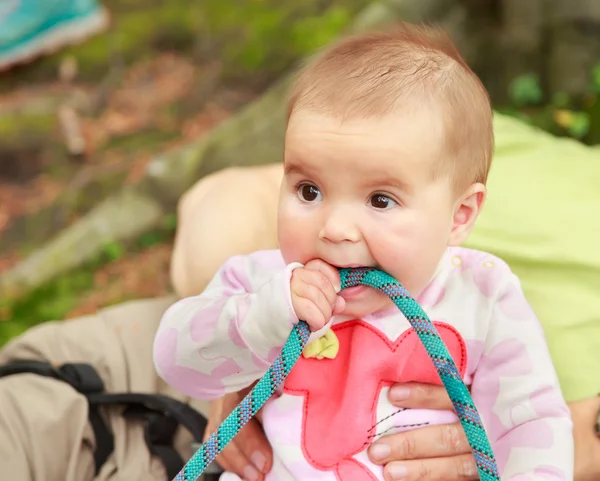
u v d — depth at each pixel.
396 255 1.39
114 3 6.46
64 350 2.19
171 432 1.96
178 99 5.71
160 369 1.59
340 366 1.58
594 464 1.83
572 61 4.88
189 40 6.09
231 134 4.75
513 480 1.48
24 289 4.36
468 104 1.49
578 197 2.18
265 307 1.40
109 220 4.63
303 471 1.54
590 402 1.89
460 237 1.56
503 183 2.22
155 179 4.74
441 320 1.59
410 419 1.58
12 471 1.81
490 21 5.19
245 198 2.32
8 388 1.98
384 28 1.79
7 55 5.95
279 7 5.97
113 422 2.00
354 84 1.41
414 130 1.38
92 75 5.99
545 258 2.06
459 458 1.59
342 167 1.36
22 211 5.03
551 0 4.91
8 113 5.67
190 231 2.32
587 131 4.40
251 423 1.70
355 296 1.47
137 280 4.41
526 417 1.53
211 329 1.49
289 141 1.42
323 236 1.38
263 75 5.68
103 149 5.41
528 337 1.58
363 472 1.54
